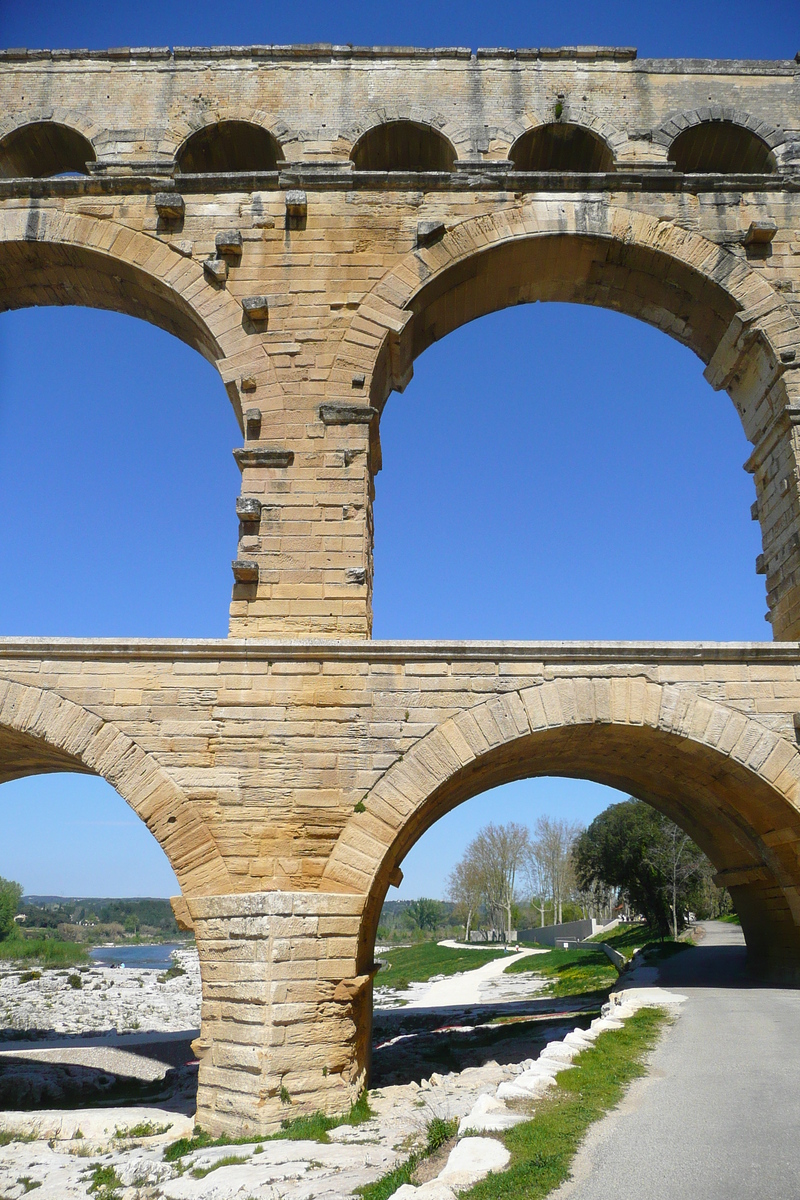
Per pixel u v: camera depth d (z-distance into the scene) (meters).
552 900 154.38
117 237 24.23
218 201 24.56
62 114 26.19
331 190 24.50
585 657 19.33
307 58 26.56
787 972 25.78
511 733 18.77
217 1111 16.58
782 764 18.98
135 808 18.39
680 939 55.91
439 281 23.98
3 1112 19.12
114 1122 18.03
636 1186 8.96
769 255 24.42
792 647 19.52
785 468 23.25
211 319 23.45
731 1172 9.30
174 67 26.59
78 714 18.84
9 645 19.08
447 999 53.38
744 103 26.52
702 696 19.31
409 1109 17.25
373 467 23.86
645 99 26.33
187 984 67.31
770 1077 13.41
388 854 18.55
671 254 24.27
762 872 24.50
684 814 27.84
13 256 24.73
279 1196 12.04
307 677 19.08
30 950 106.50
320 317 23.36
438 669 19.14
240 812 18.33
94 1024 43.69
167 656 19.20
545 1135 10.74
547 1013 35.16
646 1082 13.39
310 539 21.34
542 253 24.66
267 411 22.53
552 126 26.66
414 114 25.92
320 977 17.08
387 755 18.61
